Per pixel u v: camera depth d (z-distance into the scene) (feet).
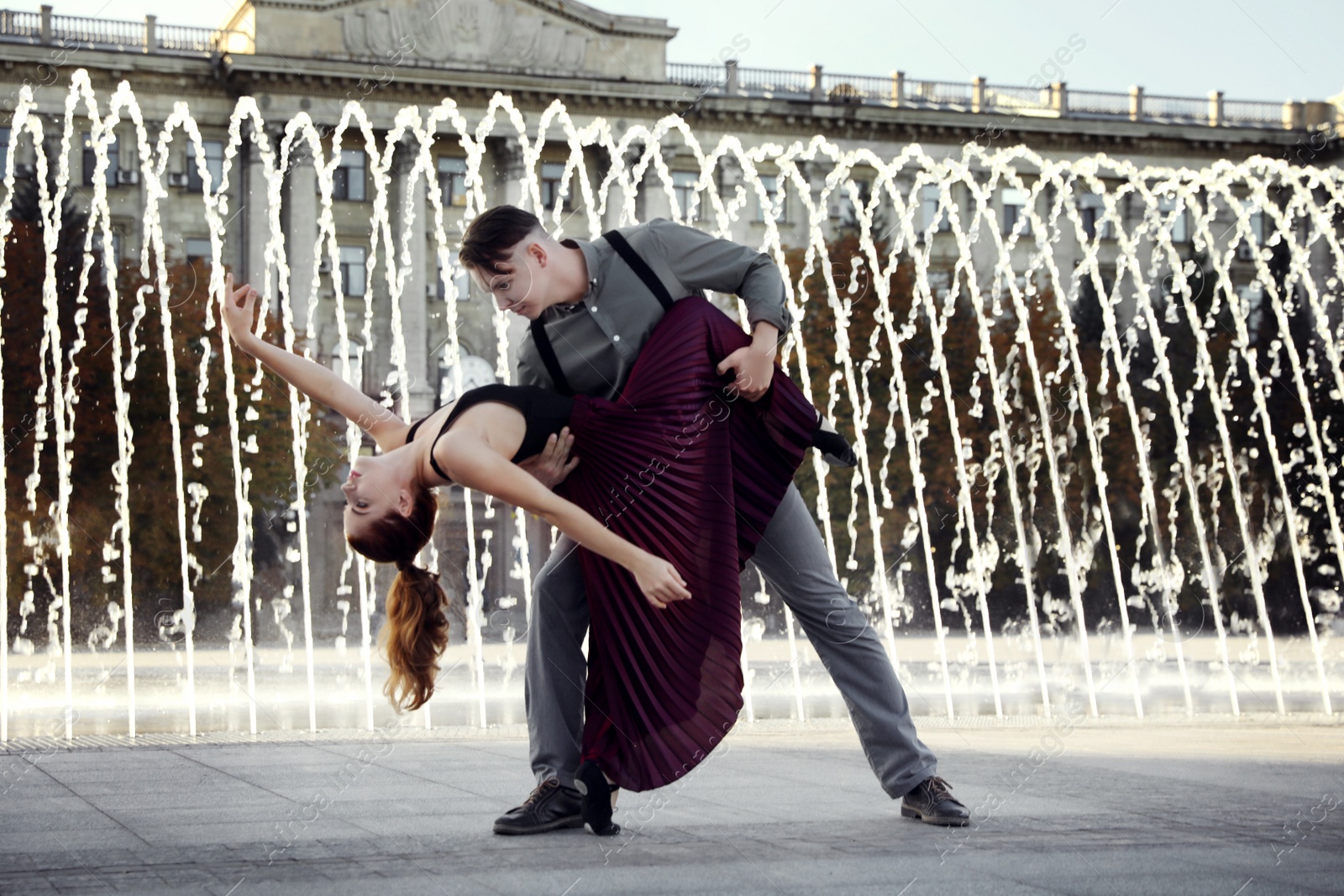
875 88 124.47
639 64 118.42
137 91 107.65
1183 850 9.43
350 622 92.79
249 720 27.78
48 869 8.84
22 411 75.77
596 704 10.45
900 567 86.22
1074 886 8.15
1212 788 12.81
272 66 108.78
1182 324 100.17
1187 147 123.44
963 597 87.45
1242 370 96.78
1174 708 30.04
